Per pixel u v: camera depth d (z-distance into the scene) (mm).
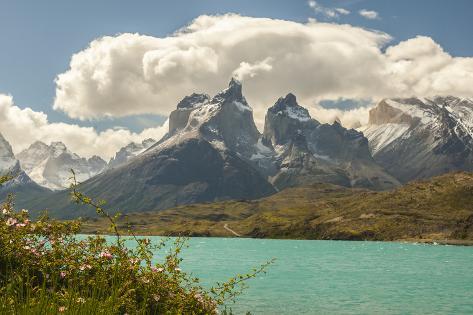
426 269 130000
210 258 162000
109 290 13523
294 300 70625
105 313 10375
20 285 10445
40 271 14258
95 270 14523
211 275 104625
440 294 79938
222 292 17188
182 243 17047
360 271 122562
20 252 14305
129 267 14836
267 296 73438
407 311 63281
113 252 15391
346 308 64938
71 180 15094
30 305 9375
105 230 15602
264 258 163500
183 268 124062
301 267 133125
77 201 14992
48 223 15438
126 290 14078
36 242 15102
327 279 102375
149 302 14969
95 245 15367
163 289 15703
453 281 100625
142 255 15922
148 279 15148
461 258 173125
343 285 91562
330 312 61625
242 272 112812
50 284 13820
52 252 14641
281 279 101375
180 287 16172
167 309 15164
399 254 194500
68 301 9977
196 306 16141
